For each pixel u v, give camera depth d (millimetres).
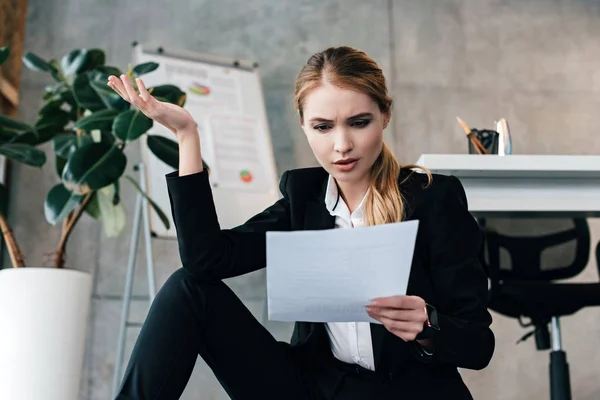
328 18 3676
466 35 3707
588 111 3662
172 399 1129
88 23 3529
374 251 993
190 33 3586
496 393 3281
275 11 3664
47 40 3475
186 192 1223
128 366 1125
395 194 1250
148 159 3082
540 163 2002
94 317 3221
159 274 3297
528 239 2617
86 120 2352
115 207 2645
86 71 2629
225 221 3096
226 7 3641
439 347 1147
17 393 2156
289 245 988
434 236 1241
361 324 1259
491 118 3609
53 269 2244
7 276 2223
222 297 1202
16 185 3262
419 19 3711
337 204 1304
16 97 3311
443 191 1269
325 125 1184
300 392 1238
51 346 2201
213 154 3209
